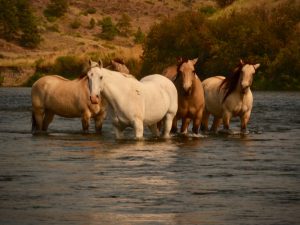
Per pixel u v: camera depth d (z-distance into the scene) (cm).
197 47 5825
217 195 1230
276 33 5641
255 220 1057
